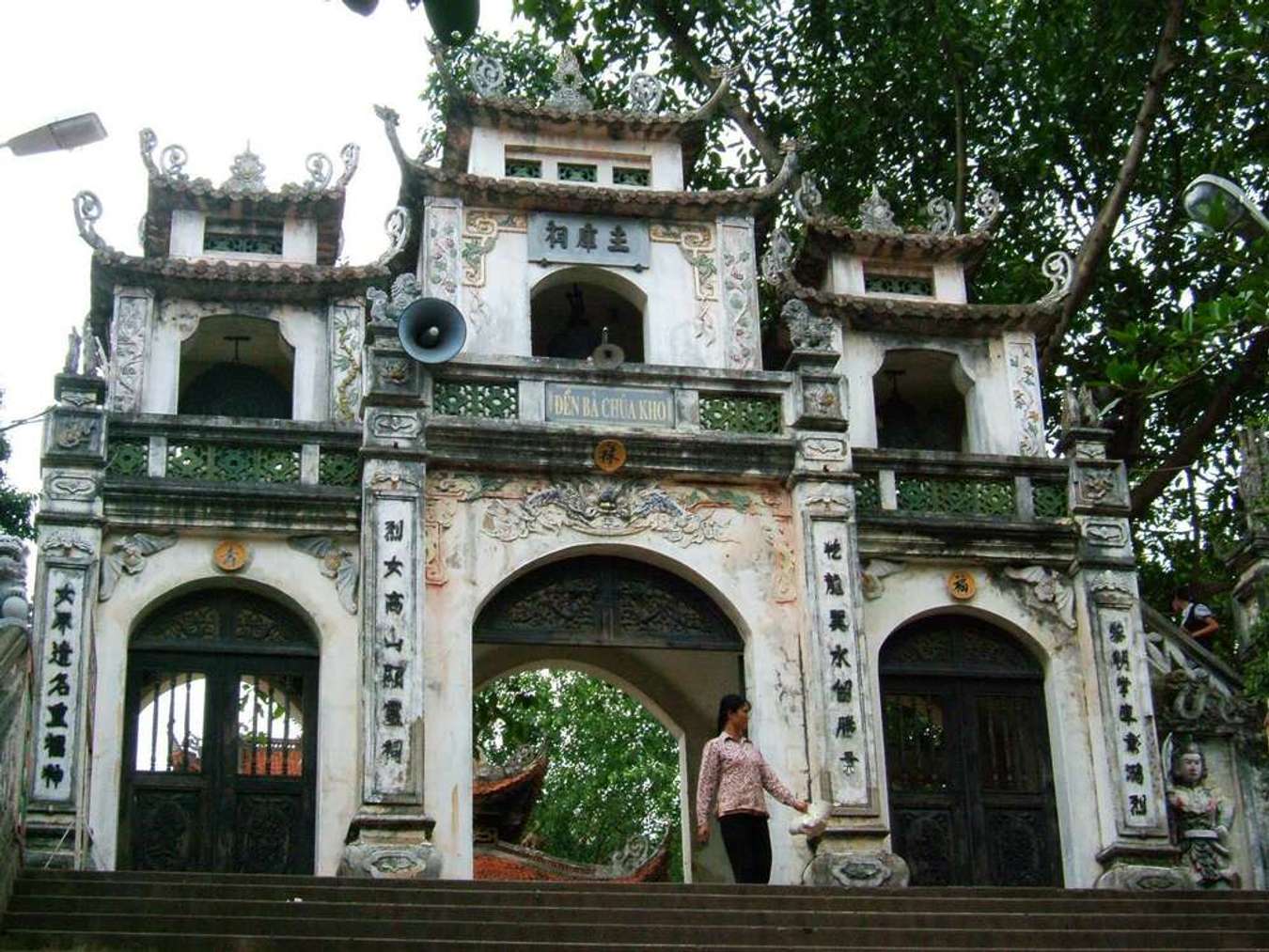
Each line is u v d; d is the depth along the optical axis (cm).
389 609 2030
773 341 3022
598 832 3816
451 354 2136
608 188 2402
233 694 2048
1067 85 2958
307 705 2058
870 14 3017
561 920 1497
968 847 2161
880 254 2531
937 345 2481
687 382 2220
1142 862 2120
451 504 2117
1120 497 2297
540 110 2441
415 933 1415
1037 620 2252
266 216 2430
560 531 2134
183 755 2019
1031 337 2498
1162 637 2344
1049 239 3089
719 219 2444
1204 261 2945
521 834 3088
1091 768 2192
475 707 2902
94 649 1964
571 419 2170
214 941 1326
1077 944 1531
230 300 2344
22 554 1767
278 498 2088
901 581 2234
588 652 2483
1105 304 3009
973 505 2300
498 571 2103
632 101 2523
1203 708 2256
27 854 1848
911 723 2211
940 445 2562
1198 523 3069
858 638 2122
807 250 2534
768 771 1805
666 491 2181
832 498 2180
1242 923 1612
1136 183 3027
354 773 2005
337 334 2348
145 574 2045
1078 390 2445
